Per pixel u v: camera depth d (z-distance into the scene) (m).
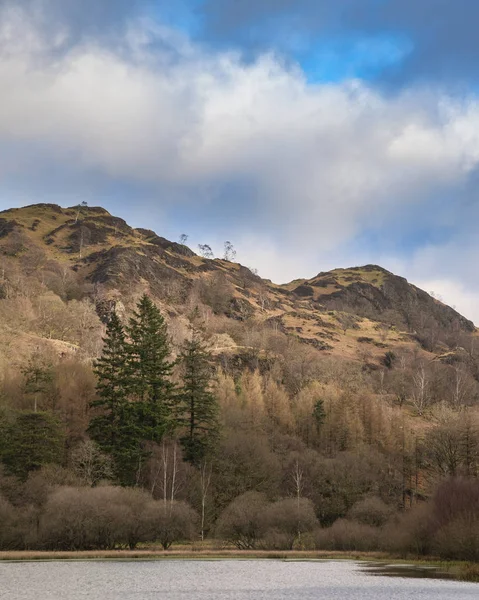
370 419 170.75
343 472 119.62
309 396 179.25
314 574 62.75
